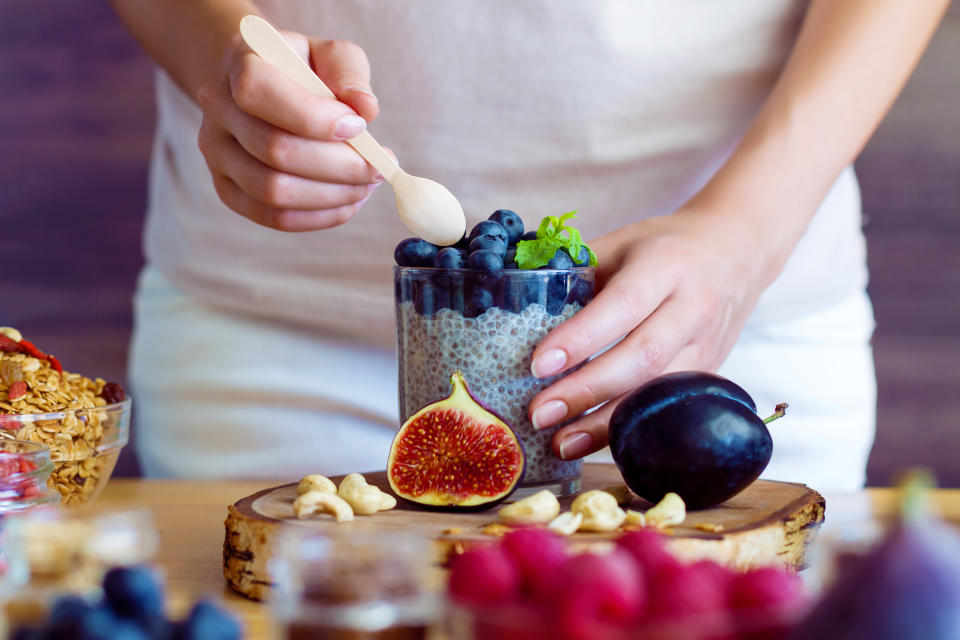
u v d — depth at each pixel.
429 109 0.98
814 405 1.04
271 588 0.71
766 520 0.73
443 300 0.78
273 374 1.04
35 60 1.70
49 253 1.73
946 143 1.61
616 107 0.98
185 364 1.06
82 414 0.81
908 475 0.57
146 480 0.94
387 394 1.04
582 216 1.01
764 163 0.91
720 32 0.98
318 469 1.05
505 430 0.77
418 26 0.97
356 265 1.02
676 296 0.82
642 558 0.60
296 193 0.83
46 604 0.62
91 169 1.71
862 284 1.08
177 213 1.05
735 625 0.58
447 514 0.75
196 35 0.91
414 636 0.61
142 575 0.60
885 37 0.94
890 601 0.55
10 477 0.72
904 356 1.65
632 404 0.75
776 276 0.91
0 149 1.71
